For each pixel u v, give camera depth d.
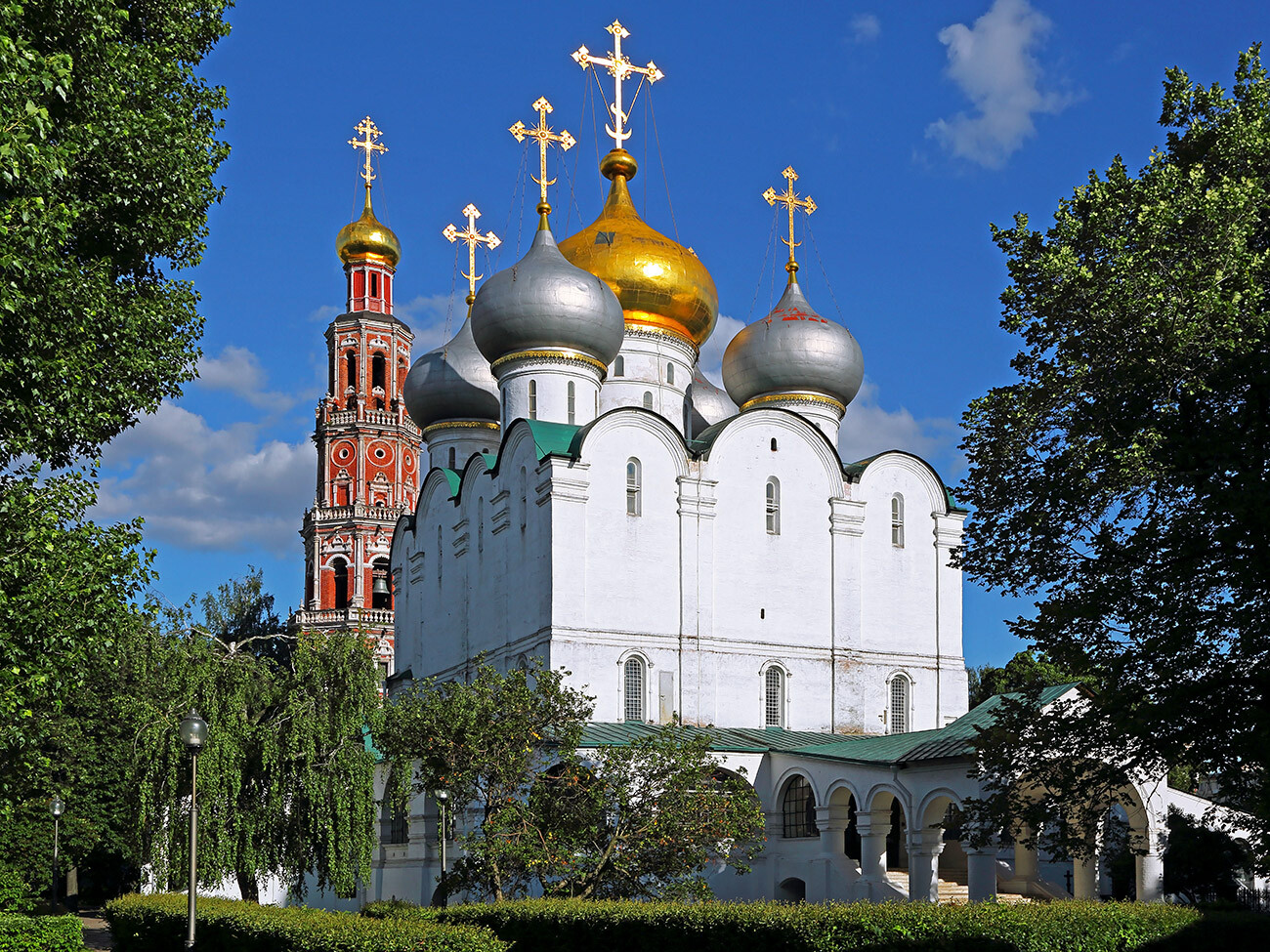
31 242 21.53
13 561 22.41
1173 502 27.12
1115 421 27.31
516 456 58.31
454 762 39.50
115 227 27.86
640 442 56.22
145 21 29.91
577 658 53.34
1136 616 26.23
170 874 39.66
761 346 66.06
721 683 55.91
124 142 26.48
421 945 25.12
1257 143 28.14
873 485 60.84
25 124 21.05
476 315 62.69
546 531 54.38
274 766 40.66
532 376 61.47
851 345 66.81
